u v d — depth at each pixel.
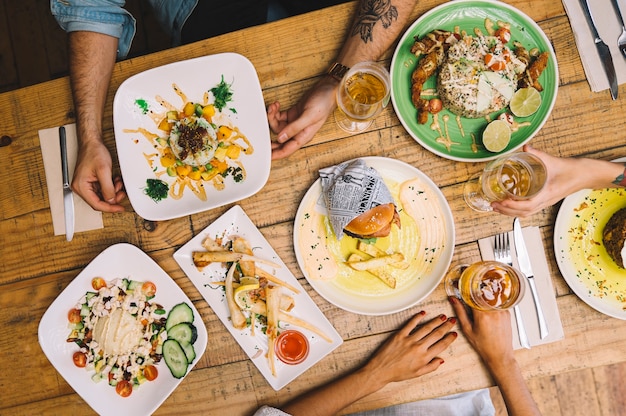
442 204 1.40
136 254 1.41
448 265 1.39
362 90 1.37
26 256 1.45
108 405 1.42
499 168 1.34
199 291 1.42
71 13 1.43
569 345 1.40
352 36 1.40
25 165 1.45
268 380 1.40
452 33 1.40
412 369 1.38
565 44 1.42
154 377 1.42
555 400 2.20
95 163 1.39
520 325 1.40
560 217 1.40
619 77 1.42
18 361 1.45
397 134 1.43
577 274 1.40
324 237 1.43
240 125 1.41
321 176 1.39
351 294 1.42
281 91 1.44
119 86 1.39
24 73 2.32
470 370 1.42
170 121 1.42
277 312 1.39
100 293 1.42
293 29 1.43
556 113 1.43
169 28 1.81
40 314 1.45
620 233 1.32
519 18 1.40
